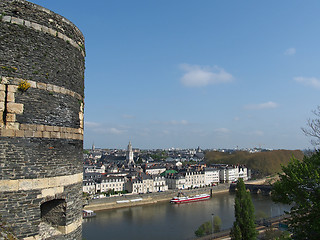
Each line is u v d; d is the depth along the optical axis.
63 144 15.77
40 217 14.53
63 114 15.95
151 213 100.12
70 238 15.66
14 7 14.30
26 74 14.36
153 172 197.00
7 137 13.55
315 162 29.44
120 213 100.75
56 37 15.85
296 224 28.05
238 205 54.16
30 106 14.38
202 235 66.19
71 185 16.12
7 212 13.17
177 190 146.62
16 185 13.55
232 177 198.00
